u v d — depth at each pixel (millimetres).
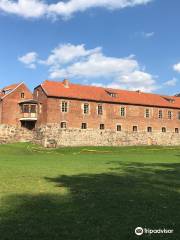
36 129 70438
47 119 66125
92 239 10836
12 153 55250
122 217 13305
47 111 66188
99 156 52062
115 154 57688
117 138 72812
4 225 12148
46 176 24750
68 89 70750
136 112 75625
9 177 23844
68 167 32406
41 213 13727
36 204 15281
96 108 71188
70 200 16172
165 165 36031
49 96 66375
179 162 40812
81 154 57062
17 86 74312
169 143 79375
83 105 69812
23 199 16312
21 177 23953
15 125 72688
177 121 81250
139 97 79000
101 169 30625
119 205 15234
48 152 58812
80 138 69000
